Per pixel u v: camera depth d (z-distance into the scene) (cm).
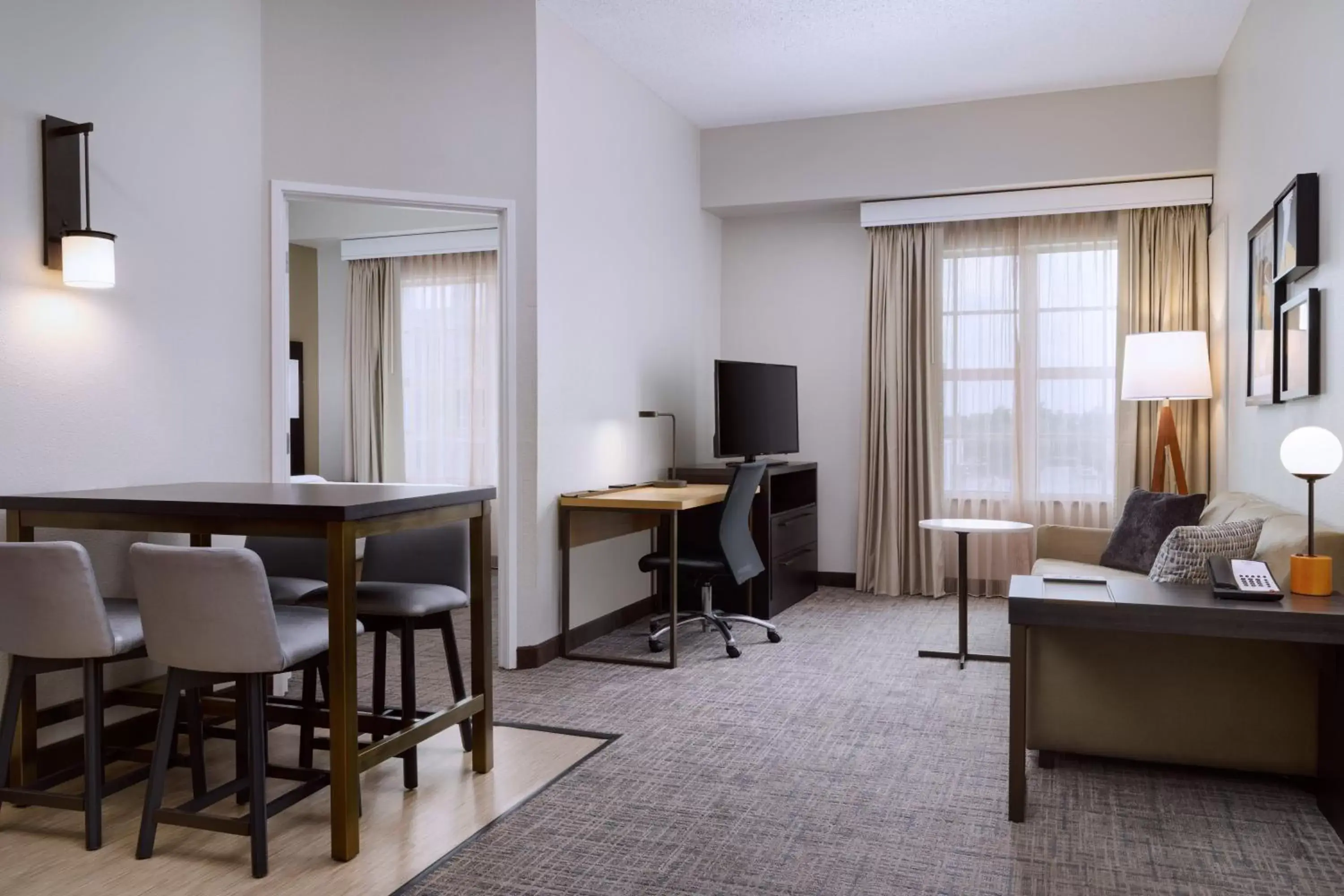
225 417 375
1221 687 296
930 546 609
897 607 582
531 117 438
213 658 245
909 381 612
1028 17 460
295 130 398
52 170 308
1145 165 548
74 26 318
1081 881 238
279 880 240
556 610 466
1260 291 417
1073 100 560
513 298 441
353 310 795
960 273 607
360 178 411
